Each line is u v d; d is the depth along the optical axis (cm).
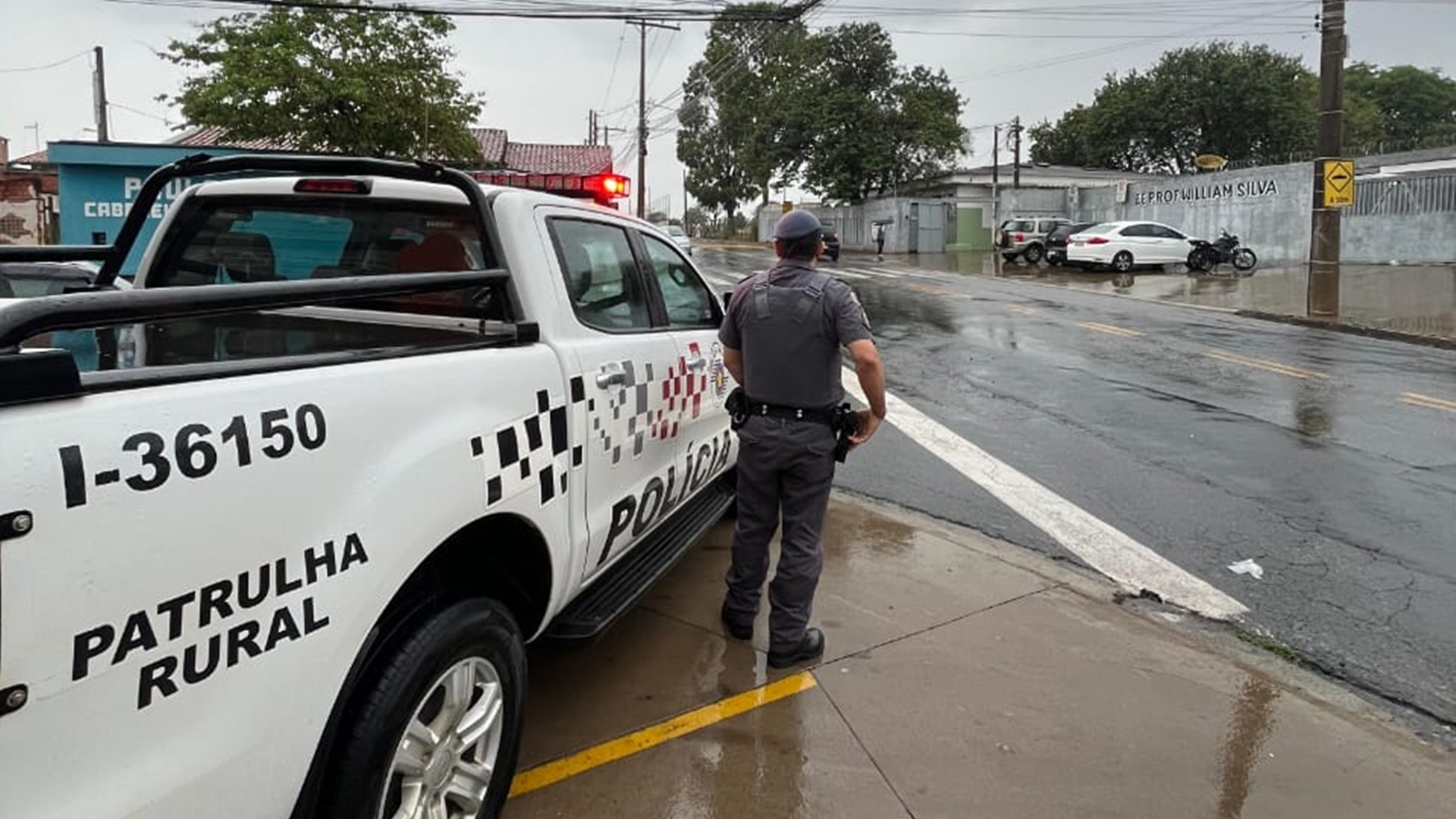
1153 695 362
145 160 1226
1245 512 599
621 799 290
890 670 376
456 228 312
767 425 366
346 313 318
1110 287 2292
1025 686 366
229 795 173
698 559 496
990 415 873
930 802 293
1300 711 354
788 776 304
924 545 523
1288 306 1830
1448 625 442
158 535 157
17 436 138
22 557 138
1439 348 1354
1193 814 290
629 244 386
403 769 225
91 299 156
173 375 169
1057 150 6738
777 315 362
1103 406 912
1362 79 7681
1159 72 5806
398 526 208
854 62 4666
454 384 235
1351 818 291
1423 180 2719
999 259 3419
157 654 158
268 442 178
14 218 2119
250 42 1742
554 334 296
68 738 146
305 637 186
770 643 377
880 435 796
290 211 329
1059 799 296
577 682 361
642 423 353
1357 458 724
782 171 4884
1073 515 591
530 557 282
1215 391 984
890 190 4888
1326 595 475
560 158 3238
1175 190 3384
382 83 1767
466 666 243
